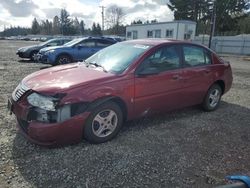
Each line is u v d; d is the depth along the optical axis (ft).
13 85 26.05
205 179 10.82
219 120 17.61
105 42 44.14
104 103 13.03
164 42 16.15
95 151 12.49
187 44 17.21
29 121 11.95
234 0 169.89
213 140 14.43
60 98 11.73
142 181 10.45
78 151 12.41
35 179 10.29
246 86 30.09
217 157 12.60
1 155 11.85
